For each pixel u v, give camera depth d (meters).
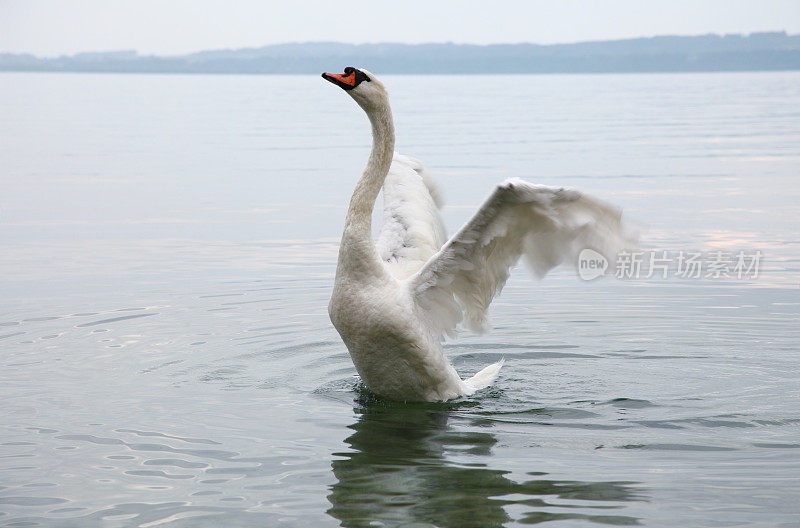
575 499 5.23
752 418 6.71
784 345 8.64
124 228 15.14
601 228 6.47
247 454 5.91
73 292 10.54
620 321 9.53
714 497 5.24
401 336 6.80
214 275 11.52
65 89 90.12
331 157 26.97
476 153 26.58
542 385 7.65
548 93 79.69
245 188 20.41
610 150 27.86
